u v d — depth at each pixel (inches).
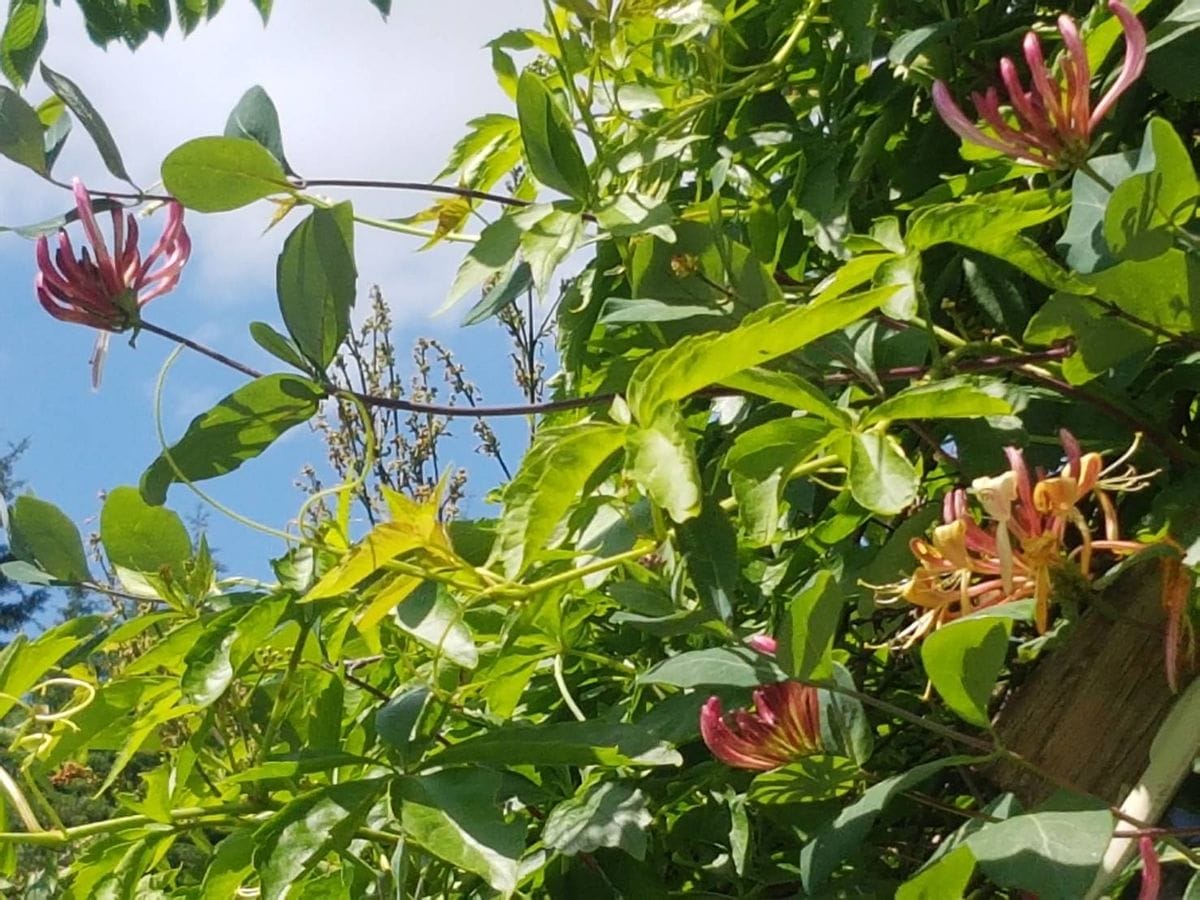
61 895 49.2
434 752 42.6
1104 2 40.7
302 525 44.5
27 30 57.6
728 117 54.4
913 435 46.8
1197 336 35.0
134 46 58.6
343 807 39.5
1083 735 34.1
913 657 46.3
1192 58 39.1
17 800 47.1
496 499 70.1
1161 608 34.2
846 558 42.5
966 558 32.1
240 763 52.6
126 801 47.8
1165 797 31.7
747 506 35.7
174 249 44.1
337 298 41.7
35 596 619.8
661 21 54.1
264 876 38.2
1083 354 34.8
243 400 42.6
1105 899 32.8
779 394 36.0
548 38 55.2
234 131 48.3
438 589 43.5
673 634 39.2
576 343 55.4
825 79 51.8
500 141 60.7
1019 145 34.2
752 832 45.4
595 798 42.1
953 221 37.0
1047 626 36.3
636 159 49.2
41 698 49.8
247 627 45.3
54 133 47.7
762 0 55.7
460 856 36.5
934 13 49.0
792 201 50.4
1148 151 32.5
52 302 42.5
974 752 42.4
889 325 42.2
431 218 59.3
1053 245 45.4
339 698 48.8
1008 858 27.1
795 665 33.4
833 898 40.8
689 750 47.1
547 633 49.8
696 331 44.3
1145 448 38.4
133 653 57.4
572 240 44.3
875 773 42.3
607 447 35.9
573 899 44.5
